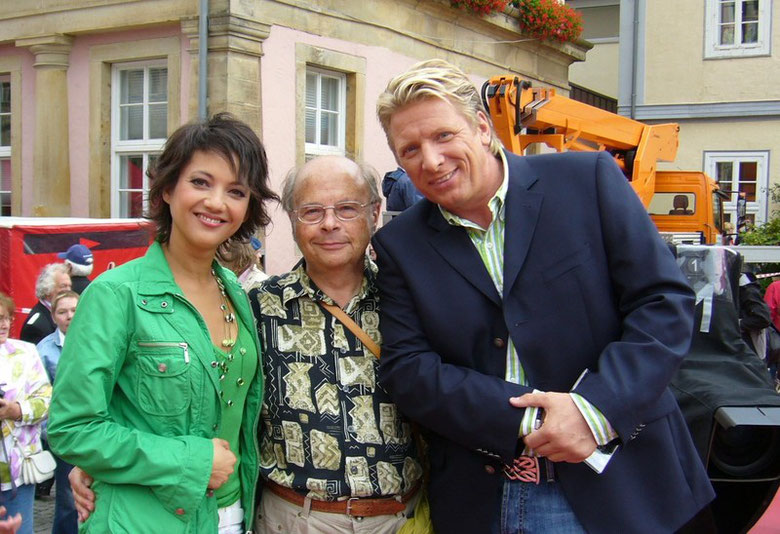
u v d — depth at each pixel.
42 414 3.65
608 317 2.07
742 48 17.19
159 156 2.16
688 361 2.74
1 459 3.53
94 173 8.91
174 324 2.05
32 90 9.30
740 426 2.49
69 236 6.28
